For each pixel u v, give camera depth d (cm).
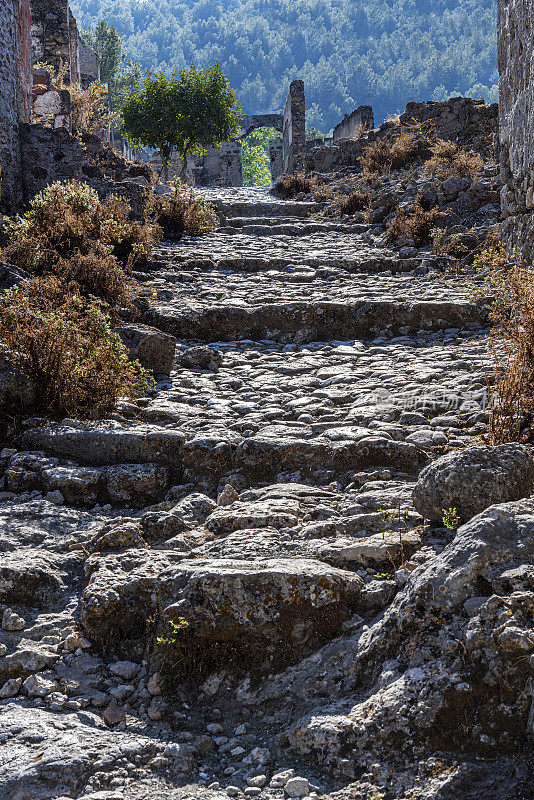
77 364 517
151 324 761
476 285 841
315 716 255
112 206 1011
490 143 1828
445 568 275
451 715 237
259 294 895
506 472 324
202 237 1287
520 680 233
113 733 262
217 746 261
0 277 659
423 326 792
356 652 280
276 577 293
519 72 788
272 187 2056
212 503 409
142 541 366
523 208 793
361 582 312
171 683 289
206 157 3753
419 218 1245
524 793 213
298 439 457
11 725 258
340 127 2964
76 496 423
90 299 693
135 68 4550
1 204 1076
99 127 1891
